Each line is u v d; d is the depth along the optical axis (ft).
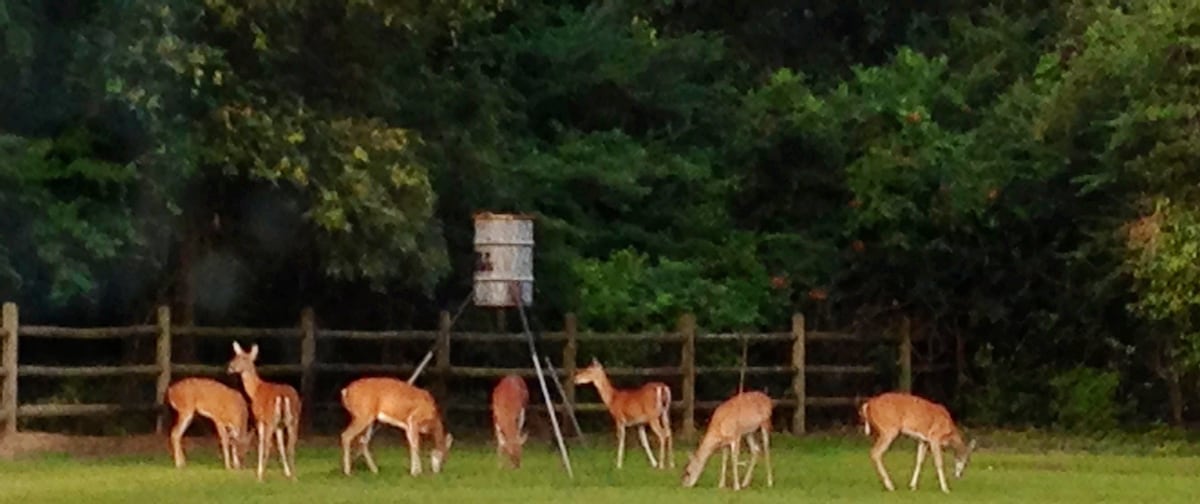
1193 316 69.31
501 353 75.15
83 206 58.59
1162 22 67.10
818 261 81.61
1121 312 78.79
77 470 52.54
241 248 66.95
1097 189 73.05
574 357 72.18
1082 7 81.51
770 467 54.13
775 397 80.28
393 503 43.65
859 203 79.66
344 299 72.79
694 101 86.53
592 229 80.12
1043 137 74.54
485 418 73.46
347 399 51.55
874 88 83.61
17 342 58.95
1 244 58.18
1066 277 78.43
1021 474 56.44
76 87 58.44
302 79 64.49
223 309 69.36
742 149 83.15
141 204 60.08
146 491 46.26
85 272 58.39
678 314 77.36
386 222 61.57
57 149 59.00
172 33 57.36
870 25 97.40
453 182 71.72
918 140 79.56
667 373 74.02
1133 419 81.00
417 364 70.64
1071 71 72.23
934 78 84.33
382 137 63.16
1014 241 79.00
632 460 60.70
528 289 57.67
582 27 84.53
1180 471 58.95
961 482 52.37
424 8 64.69
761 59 96.73
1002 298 80.48
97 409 61.26
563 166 78.59
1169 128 66.90
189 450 60.44
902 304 82.02
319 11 62.64
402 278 65.21
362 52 65.10
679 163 82.33
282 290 71.51
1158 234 67.62
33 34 57.00
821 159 82.07
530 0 84.94
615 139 81.97
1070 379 79.82
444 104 72.08
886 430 49.93
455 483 49.65
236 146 59.72
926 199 78.59
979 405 82.38
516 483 50.16
